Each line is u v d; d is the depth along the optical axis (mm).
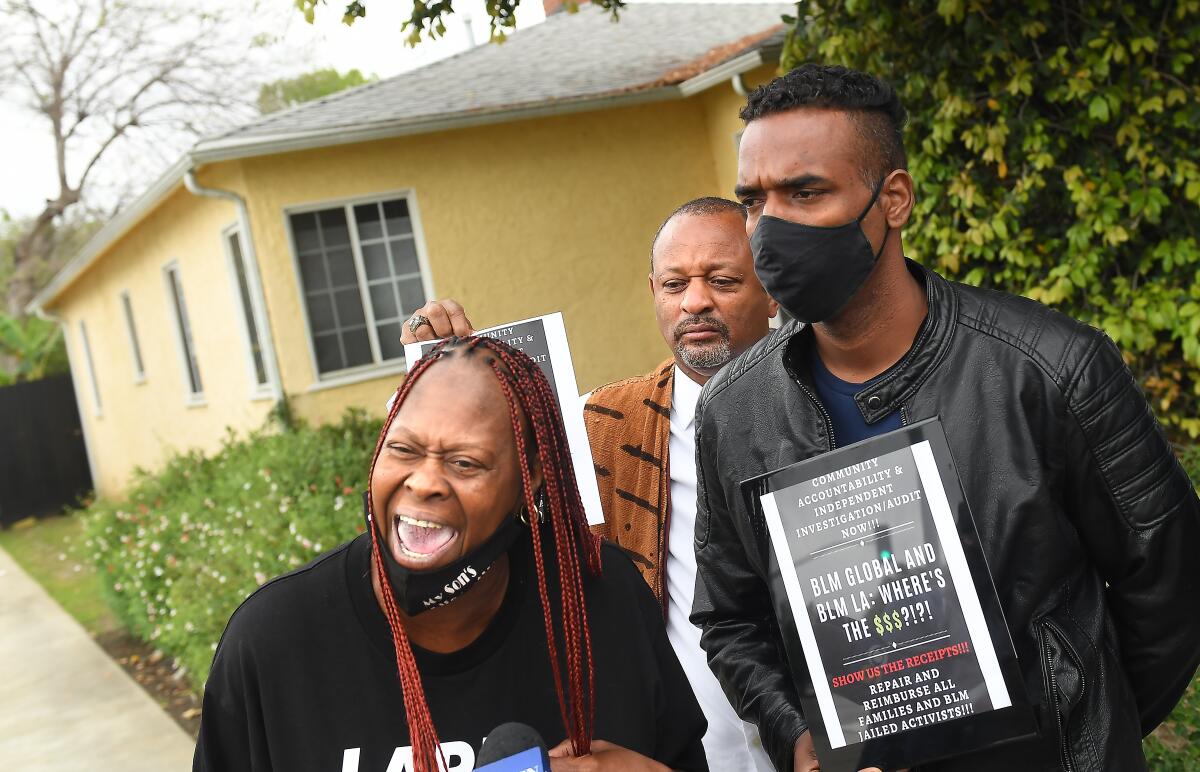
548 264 11477
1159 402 5465
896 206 1695
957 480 1552
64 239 31234
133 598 8211
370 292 10906
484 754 1239
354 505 6574
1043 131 5340
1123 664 1750
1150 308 5254
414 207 10938
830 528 1610
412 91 12211
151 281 14430
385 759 1429
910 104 5707
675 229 2504
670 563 2562
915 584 1567
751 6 15773
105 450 19234
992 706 1538
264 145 10102
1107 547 1682
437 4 4965
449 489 1354
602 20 15234
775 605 1648
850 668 1602
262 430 10320
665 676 1598
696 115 12180
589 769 1413
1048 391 1630
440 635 1465
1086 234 5266
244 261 10969
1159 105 5125
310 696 1438
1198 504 1715
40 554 15094
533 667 1494
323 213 10750
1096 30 5168
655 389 2627
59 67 26859
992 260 5797
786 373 1837
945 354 1691
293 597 1472
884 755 1589
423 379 1397
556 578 1532
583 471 2309
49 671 8555
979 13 5227
